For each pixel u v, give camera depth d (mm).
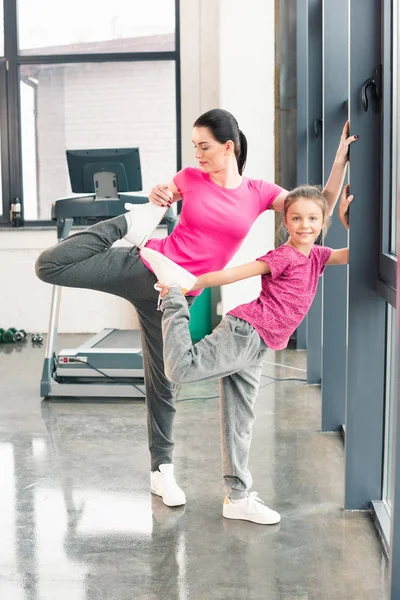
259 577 2473
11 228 7023
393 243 2816
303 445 3850
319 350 5086
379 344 2951
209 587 2412
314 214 2621
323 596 2348
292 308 2664
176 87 7152
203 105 7125
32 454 3768
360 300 2938
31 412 4555
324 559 2598
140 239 2861
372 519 2939
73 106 7219
